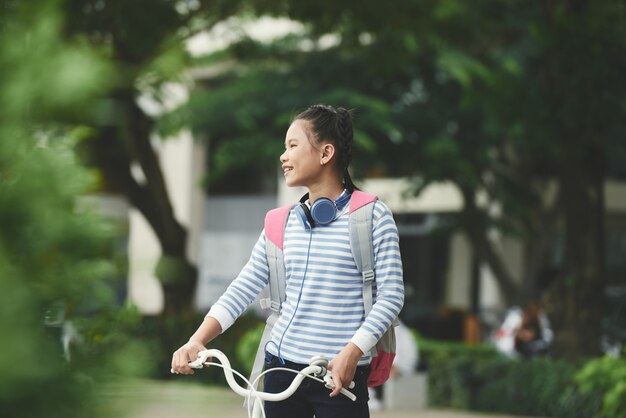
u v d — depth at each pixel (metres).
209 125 38.12
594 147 23.05
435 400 24.22
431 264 56.22
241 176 59.84
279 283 6.75
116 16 21.06
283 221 6.81
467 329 42.62
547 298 23.97
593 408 21.14
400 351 22.88
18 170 3.15
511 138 35.97
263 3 24.72
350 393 6.29
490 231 46.16
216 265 60.25
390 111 35.97
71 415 3.06
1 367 2.83
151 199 28.98
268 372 6.78
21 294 2.96
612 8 20.19
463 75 23.75
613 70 20.62
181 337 26.28
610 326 30.30
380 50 29.77
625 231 52.28
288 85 37.69
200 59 37.47
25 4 3.09
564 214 23.56
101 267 3.30
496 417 21.45
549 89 21.66
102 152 27.16
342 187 6.93
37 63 3.06
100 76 3.12
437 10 25.55
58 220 3.18
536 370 22.58
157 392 3.12
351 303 6.56
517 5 27.00
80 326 3.48
